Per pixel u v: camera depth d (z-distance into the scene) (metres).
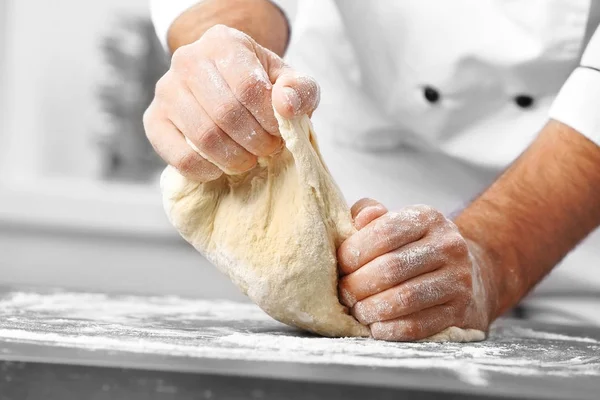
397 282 0.84
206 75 0.80
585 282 1.45
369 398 0.55
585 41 1.30
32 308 1.06
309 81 0.80
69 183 2.35
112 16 2.45
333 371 0.60
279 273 0.85
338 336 0.87
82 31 2.46
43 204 2.28
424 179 1.48
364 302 0.85
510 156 1.35
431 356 0.73
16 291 1.33
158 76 2.44
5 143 2.52
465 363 0.69
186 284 2.31
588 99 1.05
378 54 1.35
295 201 0.86
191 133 0.81
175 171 0.92
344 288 0.86
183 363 0.60
